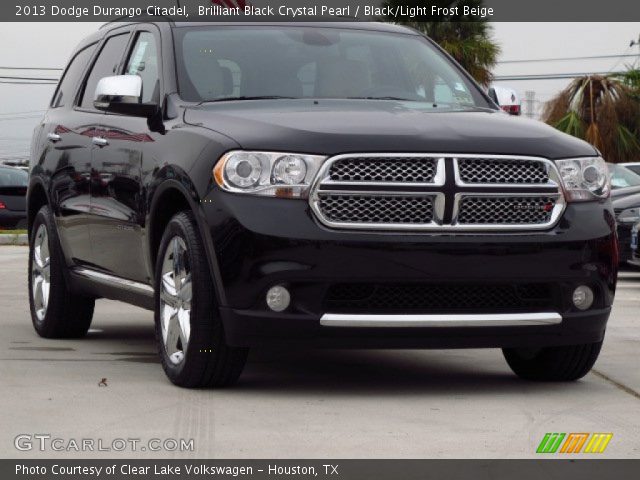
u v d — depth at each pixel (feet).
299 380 19.42
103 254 22.12
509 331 17.89
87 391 17.95
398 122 18.12
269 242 17.03
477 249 17.46
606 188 18.76
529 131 18.56
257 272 17.07
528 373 19.88
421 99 21.39
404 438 14.90
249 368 20.71
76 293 24.08
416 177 17.44
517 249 17.63
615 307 32.55
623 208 44.83
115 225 21.24
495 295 17.97
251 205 17.19
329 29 22.53
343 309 17.39
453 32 105.50
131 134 20.77
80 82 25.12
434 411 16.80
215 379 18.12
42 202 26.21
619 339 25.26
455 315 17.58
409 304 17.65
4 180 71.26
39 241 25.36
